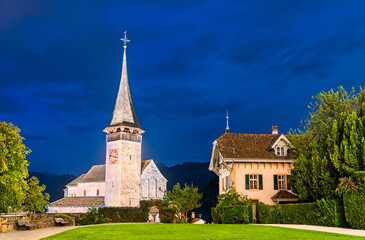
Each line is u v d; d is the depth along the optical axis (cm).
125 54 9194
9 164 2945
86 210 8269
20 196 2977
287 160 4691
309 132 3634
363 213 2602
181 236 2117
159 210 7662
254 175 4675
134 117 8756
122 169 8181
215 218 4169
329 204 2944
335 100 3438
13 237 2169
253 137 5162
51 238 2053
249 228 2642
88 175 9919
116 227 2817
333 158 2858
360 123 2781
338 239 1972
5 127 2997
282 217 3438
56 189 19000
